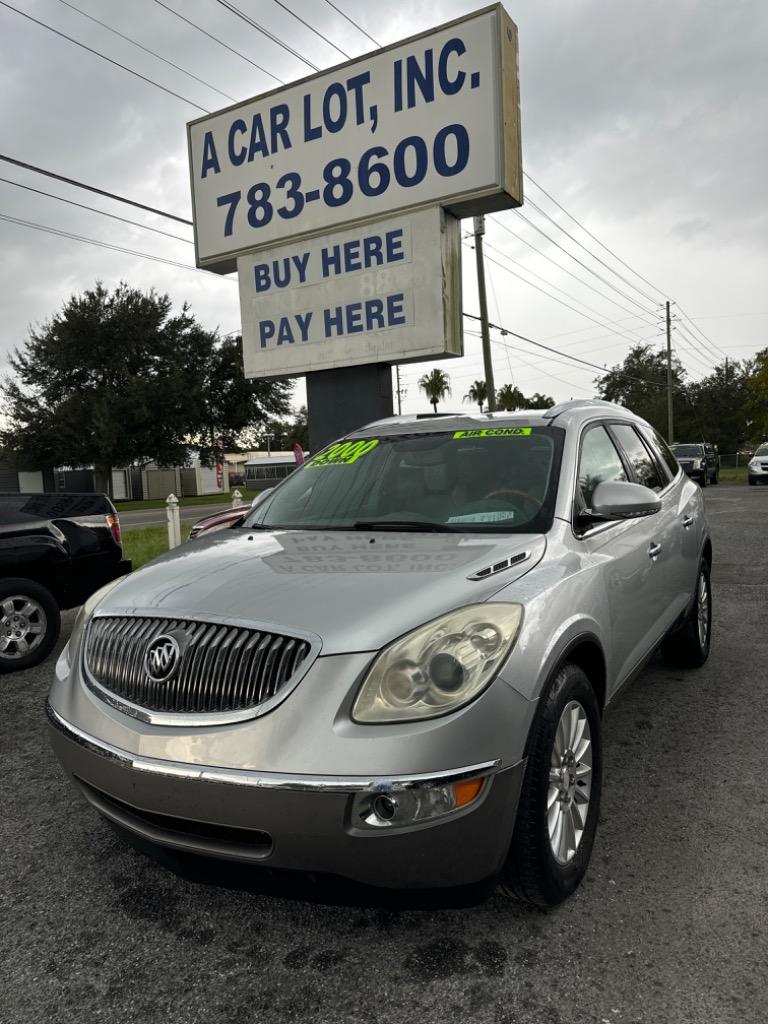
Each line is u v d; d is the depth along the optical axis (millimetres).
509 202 7707
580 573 2812
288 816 2053
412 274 7922
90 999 2164
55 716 2607
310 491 3771
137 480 57969
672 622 4234
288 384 46281
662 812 3127
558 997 2098
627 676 3361
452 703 2115
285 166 8555
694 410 75250
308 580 2543
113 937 2441
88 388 43000
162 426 41594
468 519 3115
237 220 9000
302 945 2369
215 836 2225
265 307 8930
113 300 42812
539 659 2316
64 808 3389
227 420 45250
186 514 29562
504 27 7375
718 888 2574
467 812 2082
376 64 7898
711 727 4051
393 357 8117
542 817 2287
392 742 2053
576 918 2441
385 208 7977
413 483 3482
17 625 5734
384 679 2133
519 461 3375
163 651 2377
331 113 8203
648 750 3775
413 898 2113
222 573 2729
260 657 2240
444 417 4121
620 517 3105
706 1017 2002
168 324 43969
